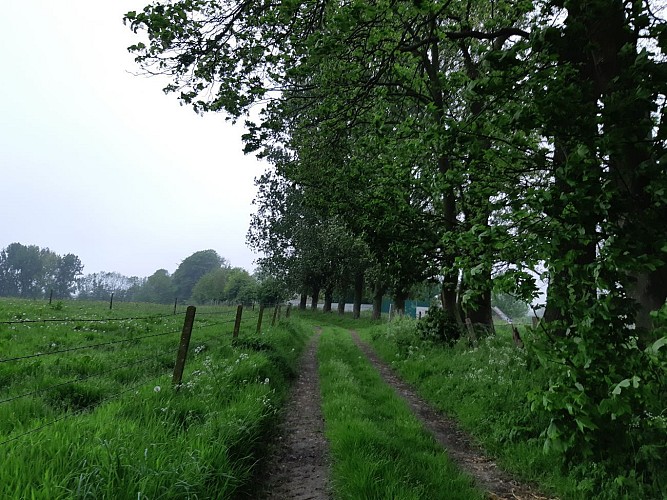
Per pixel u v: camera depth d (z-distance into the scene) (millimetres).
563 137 4309
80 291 183500
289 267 45781
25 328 12594
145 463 3562
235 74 11023
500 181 6719
